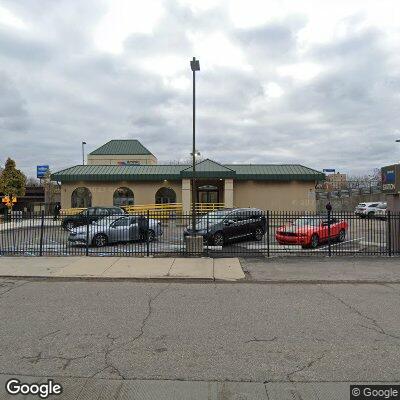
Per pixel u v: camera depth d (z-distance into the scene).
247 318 6.83
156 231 18.92
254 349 5.38
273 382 4.42
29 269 11.49
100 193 37.06
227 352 5.28
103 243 17.28
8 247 14.95
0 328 6.26
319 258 13.43
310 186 36.41
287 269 11.64
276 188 36.50
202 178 35.25
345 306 7.66
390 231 14.20
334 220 17.02
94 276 10.58
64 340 5.72
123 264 12.21
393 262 12.72
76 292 8.94
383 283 10.02
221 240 17.98
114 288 9.41
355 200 57.41
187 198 35.16
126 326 6.37
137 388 4.29
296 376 4.56
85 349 5.38
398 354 5.18
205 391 4.22
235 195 36.56
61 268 11.62
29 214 18.06
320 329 6.21
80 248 16.12
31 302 7.97
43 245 16.11
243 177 36.03
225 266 11.93
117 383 4.41
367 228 19.98
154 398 4.09
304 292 8.98
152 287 9.53
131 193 37.12
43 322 6.57
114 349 5.39
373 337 5.84
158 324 6.48
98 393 4.19
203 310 7.36
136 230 18.30
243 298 8.36
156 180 36.88
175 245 17.11
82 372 4.68
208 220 17.41
